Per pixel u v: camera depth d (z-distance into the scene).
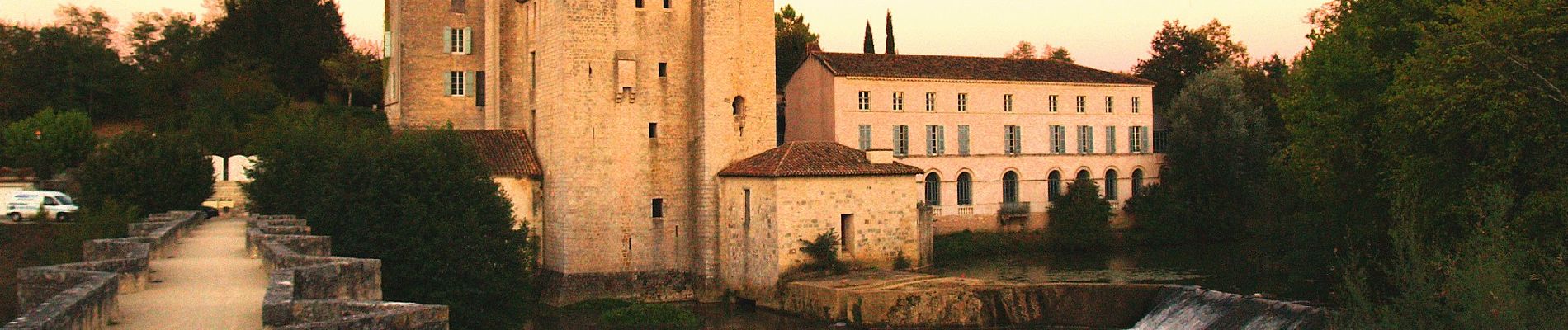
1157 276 68.31
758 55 63.91
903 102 83.81
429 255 46.81
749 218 60.41
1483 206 33.00
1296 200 61.12
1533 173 33.88
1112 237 86.69
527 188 63.12
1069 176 89.94
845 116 81.50
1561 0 32.91
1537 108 32.78
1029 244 83.75
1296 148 50.75
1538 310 26.69
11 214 60.28
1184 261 77.12
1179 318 49.72
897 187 61.94
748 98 63.53
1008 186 88.25
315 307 18.05
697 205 63.31
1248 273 68.38
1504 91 33.28
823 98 83.00
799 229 58.59
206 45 102.00
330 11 103.38
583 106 61.06
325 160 52.38
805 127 85.56
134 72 101.38
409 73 70.06
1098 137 91.44
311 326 15.95
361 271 23.89
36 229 54.94
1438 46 36.28
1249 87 105.88
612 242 61.84
